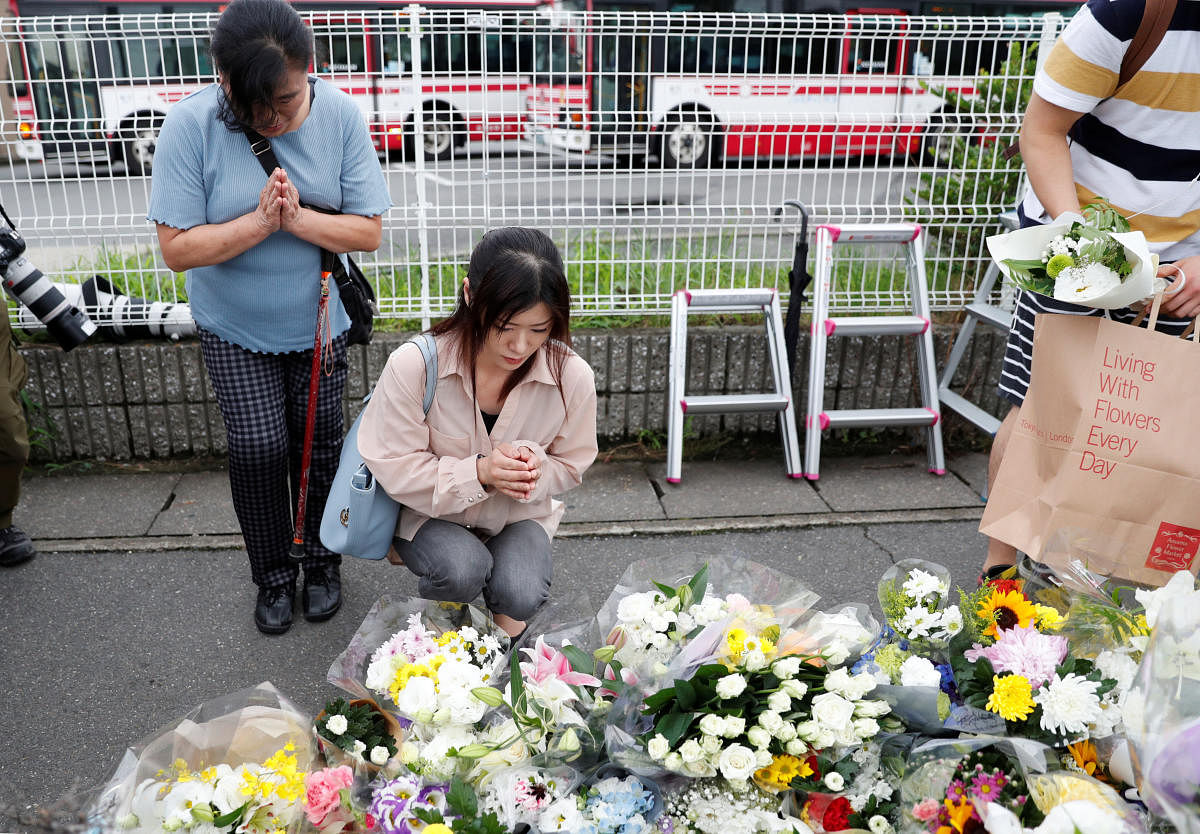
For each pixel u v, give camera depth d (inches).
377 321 163.6
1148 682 59.9
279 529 110.1
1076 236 85.3
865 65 154.8
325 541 95.4
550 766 70.5
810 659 74.2
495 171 152.0
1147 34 86.0
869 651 78.9
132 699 100.6
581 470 96.8
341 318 107.3
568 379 91.7
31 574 123.2
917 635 76.6
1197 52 86.8
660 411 161.8
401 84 148.4
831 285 164.7
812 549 132.0
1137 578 90.3
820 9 287.0
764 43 150.6
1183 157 90.8
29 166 146.5
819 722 67.6
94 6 281.9
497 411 92.0
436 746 69.8
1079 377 88.7
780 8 290.5
